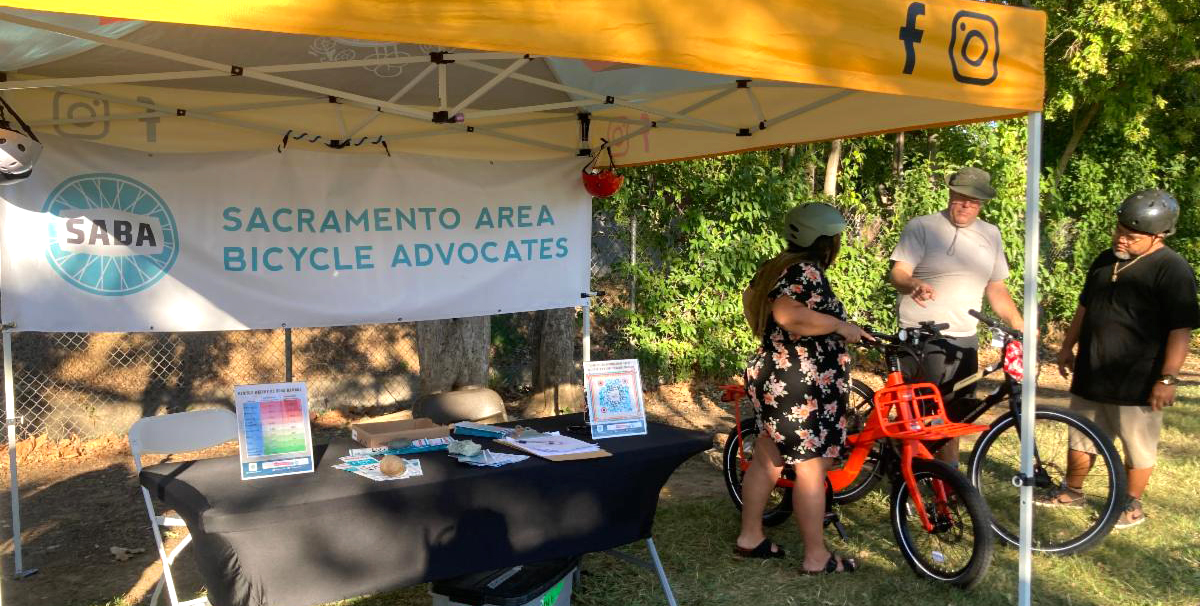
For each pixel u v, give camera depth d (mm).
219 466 3244
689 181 8094
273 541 2715
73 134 4000
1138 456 4527
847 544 4461
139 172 4148
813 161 9172
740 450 4859
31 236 3955
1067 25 10766
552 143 5125
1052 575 4062
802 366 3828
